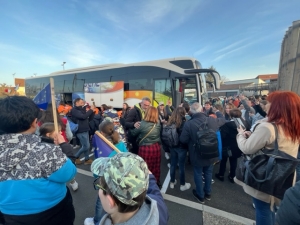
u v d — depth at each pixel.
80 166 4.46
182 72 7.26
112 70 9.06
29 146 1.16
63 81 11.12
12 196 1.16
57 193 1.33
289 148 1.48
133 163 0.78
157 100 7.64
